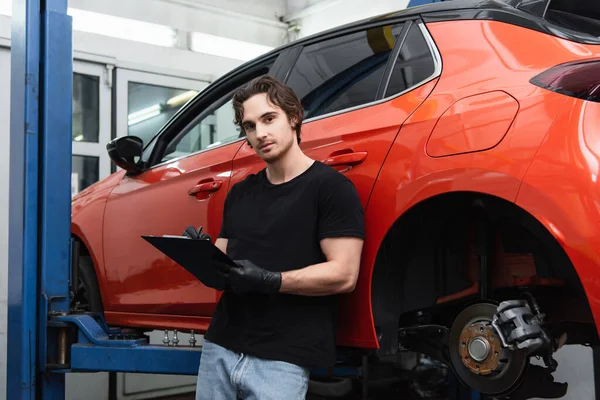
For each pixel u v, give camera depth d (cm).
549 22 185
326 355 171
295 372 167
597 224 140
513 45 180
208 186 247
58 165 256
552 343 176
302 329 169
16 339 247
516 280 182
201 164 258
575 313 175
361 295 187
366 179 188
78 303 312
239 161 239
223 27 567
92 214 308
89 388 435
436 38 198
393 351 193
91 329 247
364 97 209
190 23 544
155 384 451
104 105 491
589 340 189
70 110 260
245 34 583
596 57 160
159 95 522
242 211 183
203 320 254
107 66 492
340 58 225
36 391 250
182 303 259
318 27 589
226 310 178
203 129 281
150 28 520
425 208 192
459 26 195
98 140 488
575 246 143
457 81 184
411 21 209
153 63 518
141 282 279
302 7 605
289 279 162
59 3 259
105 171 490
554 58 169
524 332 160
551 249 153
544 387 187
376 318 187
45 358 246
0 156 429
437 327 191
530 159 152
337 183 172
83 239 310
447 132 172
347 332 190
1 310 421
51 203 253
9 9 440
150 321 276
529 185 151
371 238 185
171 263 265
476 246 181
